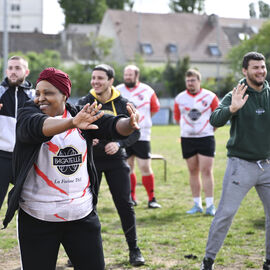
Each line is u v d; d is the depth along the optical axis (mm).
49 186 3311
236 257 5914
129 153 8867
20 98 5902
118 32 53969
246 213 8289
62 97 3291
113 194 5586
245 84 5066
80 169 3395
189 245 6371
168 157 17062
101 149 5453
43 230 3361
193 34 55969
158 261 5734
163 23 56094
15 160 3312
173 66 44281
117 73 36250
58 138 3277
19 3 71375
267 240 5199
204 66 54219
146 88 8844
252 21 58688
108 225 7457
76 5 68438
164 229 7246
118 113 5789
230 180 4973
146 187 8883
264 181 5012
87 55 45812
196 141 8242
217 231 4965
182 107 8344
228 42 56094
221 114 4812
